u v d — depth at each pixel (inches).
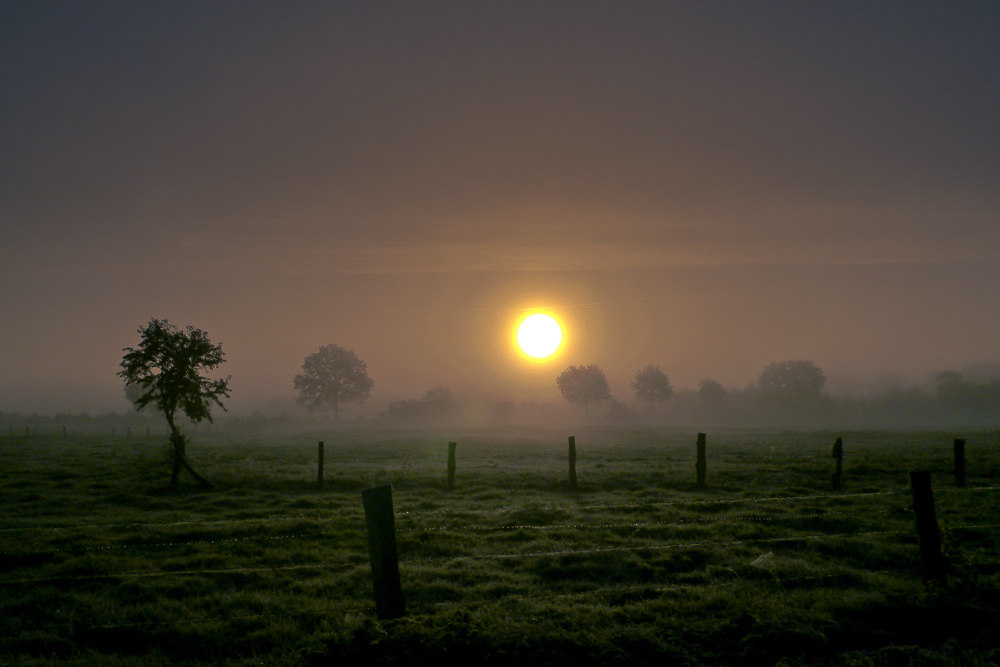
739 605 262.4
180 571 367.6
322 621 264.5
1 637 260.7
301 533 476.1
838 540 410.6
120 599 318.0
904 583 299.9
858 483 729.6
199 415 928.9
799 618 246.5
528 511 558.6
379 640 214.1
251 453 1528.1
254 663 224.8
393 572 231.3
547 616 266.4
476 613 267.7
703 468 744.3
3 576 357.4
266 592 328.5
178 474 896.3
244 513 588.1
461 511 584.7
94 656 240.1
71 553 410.3
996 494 603.2
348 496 705.0
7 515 583.8
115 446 1726.1
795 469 880.3
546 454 1425.9
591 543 426.0
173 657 243.1
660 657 217.3
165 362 899.4
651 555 387.2
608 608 271.1
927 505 275.1
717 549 398.6
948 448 1344.7
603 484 780.6
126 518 561.6
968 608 247.6
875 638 231.3
